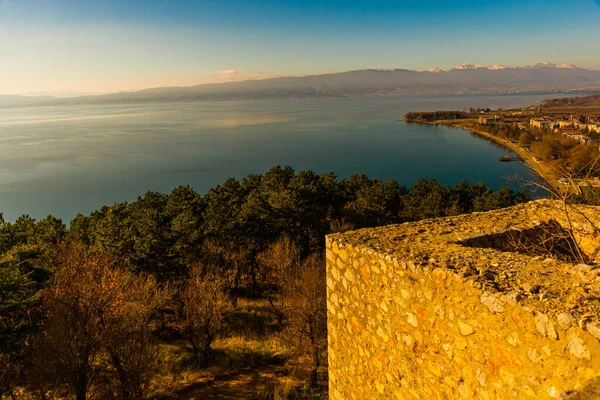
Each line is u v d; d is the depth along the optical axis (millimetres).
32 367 12797
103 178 112250
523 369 3396
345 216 37969
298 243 28969
